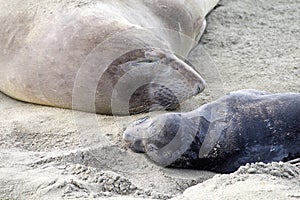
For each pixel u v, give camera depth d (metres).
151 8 22.80
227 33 26.19
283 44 25.25
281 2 28.80
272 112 17.41
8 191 14.93
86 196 14.51
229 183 14.39
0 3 21.52
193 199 13.73
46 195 14.62
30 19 20.88
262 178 14.55
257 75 22.88
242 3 28.70
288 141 17.03
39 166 16.33
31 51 20.36
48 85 20.05
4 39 20.91
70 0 21.17
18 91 20.69
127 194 15.33
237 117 17.48
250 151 17.12
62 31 20.16
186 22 23.55
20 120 19.23
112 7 21.53
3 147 17.64
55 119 19.42
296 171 15.13
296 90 21.84
